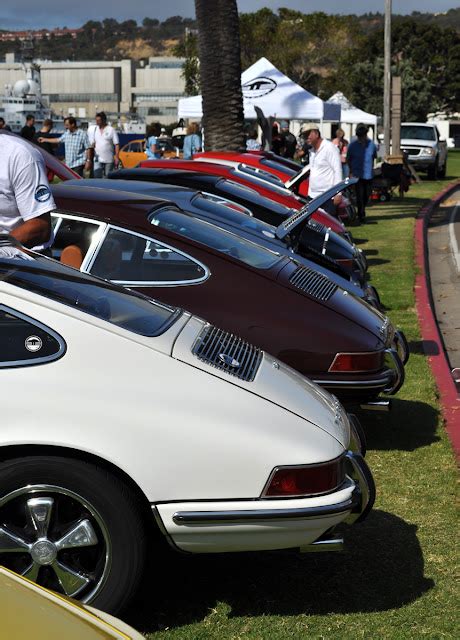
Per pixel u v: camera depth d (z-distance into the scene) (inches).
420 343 348.2
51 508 136.6
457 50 4210.1
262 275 226.8
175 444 136.5
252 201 345.4
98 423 135.7
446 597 161.9
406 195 1038.4
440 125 3599.9
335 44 3129.9
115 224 230.2
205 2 698.2
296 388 153.6
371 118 1660.9
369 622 152.6
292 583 165.5
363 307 239.0
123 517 136.8
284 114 959.0
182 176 355.3
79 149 770.8
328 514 139.6
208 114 712.4
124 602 138.6
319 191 521.7
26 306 141.7
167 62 6565.0
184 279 226.2
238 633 148.3
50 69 6417.3
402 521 194.1
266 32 3029.0
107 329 143.2
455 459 230.2
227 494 137.6
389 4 1148.5
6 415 135.3
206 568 169.8
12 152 204.4
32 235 207.2
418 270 510.6
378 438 246.2
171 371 141.6
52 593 101.7
